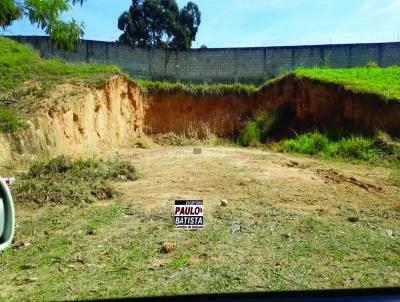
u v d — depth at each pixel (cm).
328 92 1698
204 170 1014
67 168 895
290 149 1530
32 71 1600
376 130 1419
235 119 2053
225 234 541
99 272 425
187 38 2892
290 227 577
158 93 2059
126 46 2536
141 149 1628
